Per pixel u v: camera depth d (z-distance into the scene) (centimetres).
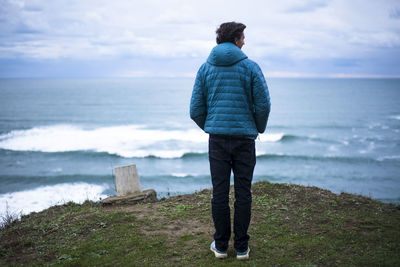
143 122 4931
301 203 423
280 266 251
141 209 426
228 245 292
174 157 2531
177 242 307
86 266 261
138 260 269
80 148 2825
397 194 1748
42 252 293
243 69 234
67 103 8538
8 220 438
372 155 2630
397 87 18725
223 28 246
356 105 7688
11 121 4853
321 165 2347
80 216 394
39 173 2086
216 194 255
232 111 237
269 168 2275
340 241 296
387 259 257
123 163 2375
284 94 12144
